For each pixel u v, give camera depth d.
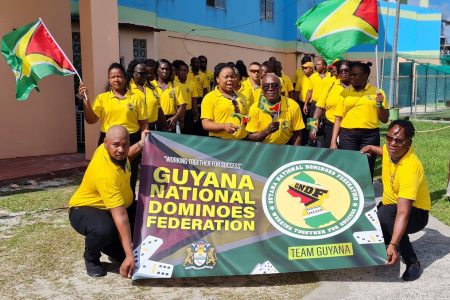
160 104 7.06
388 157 3.89
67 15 9.10
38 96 8.98
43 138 9.12
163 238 3.68
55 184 7.18
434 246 4.58
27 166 7.95
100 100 5.19
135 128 5.28
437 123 16.67
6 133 8.64
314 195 3.95
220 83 5.07
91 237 3.75
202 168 3.92
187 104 8.47
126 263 3.54
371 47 26.78
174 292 3.64
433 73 27.30
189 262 3.62
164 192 3.82
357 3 5.27
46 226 5.17
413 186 3.69
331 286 3.73
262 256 3.71
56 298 3.54
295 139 4.86
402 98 26.72
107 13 8.29
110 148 3.57
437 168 8.10
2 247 4.55
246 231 3.79
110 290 3.67
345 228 3.87
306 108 8.78
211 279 3.86
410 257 3.90
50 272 4.00
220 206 3.83
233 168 3.95
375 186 6.91
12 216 5.52
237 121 5.07
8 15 8.34
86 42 8.10
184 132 8.61
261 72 6.93
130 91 5.32
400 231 3.67
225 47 17.16
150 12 13.01
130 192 3.90
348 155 4.14
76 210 3.84
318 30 5.36
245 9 18.27
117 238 3.85
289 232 3.81
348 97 5.46
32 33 5.03
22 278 3.88
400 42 27.80
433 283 3.79
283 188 3.95
